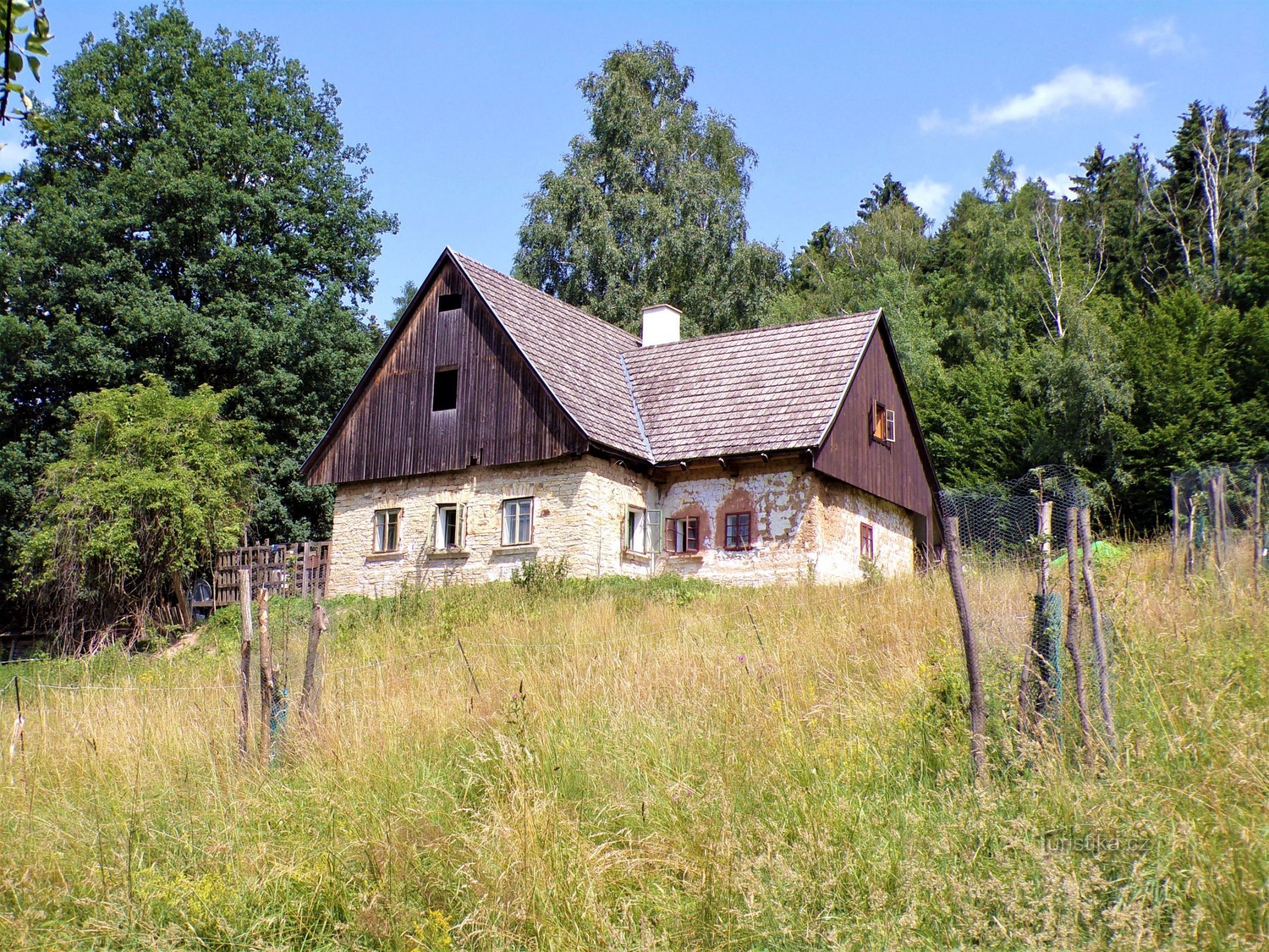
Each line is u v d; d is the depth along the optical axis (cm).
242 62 3856
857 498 2588
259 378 3500
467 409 2583
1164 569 1233
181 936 722
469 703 1019
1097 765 725
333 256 3828
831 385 2488
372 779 883
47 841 850
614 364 2870
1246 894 571
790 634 1259
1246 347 3609
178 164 3466
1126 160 5500
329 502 3703
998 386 3956
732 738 870
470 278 2617
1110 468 3469
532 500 2464
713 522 2470
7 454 3281
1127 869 618
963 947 591
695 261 4222
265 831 837
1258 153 5178
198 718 1130
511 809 773
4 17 451
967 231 5109
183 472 2655
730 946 643
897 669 995
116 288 3378
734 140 4544
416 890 742
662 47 4594
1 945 715
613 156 4356
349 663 1448
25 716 1229
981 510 2948
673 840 741
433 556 2570
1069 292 4378
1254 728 730
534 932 675
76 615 2686
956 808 719
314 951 711
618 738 901
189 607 2688
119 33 3791
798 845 691
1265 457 3266
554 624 1630
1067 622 810
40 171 3662
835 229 6253
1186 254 4719
